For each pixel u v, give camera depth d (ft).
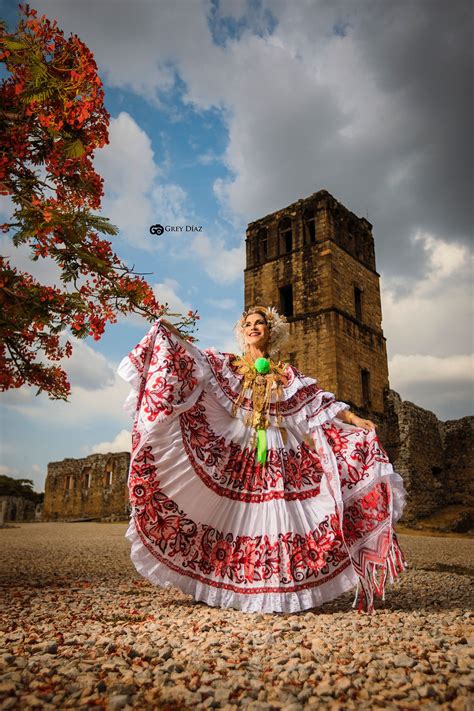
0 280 16.53
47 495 146.61
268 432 13.82
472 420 103.50
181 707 6.39
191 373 13.37
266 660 8.25
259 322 15.15
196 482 13.02
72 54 15.34
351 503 13.74
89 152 16.43
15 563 27.84
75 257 17.03
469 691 6.75
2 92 15.61
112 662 7.88
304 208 96.43
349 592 17.74
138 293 17.13
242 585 12.64
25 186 16.52
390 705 6.35
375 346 95.71
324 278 89.25
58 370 20.40
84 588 18.65
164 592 17.95
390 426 93.61
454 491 101.24
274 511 13.08
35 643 9.25
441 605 15.44
